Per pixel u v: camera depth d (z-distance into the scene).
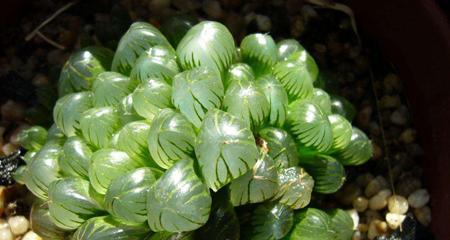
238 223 0.14
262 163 0.14
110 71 0.17
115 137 0.15
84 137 0.15
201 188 0.13
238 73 0.15
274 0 0.20
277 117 0.15
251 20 0.20
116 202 0.14
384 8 0.18
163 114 0.14
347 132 0.16
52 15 0.20
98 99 0.16
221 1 0.21
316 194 0.17
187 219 0.13
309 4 0.20
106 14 0.21
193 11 0.21
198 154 0.13
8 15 0.20
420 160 0.18
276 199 0.15
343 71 0.20
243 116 0.14
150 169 0.14
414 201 0.18
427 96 0.18
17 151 0.19
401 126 0.19
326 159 0.16
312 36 0.20
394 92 0.19
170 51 0.16
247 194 0.14
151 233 0.14
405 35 0.18
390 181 0.18
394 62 0.19
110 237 0.14
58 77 0.19
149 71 0.15
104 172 0.14
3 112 0.20
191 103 0.14
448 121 0.17
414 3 0.17
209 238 0.14
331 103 0.18
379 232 0.18
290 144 0.15
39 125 0.19
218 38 0.15
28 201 0.18
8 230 0.18
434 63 0.17
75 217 0.15
